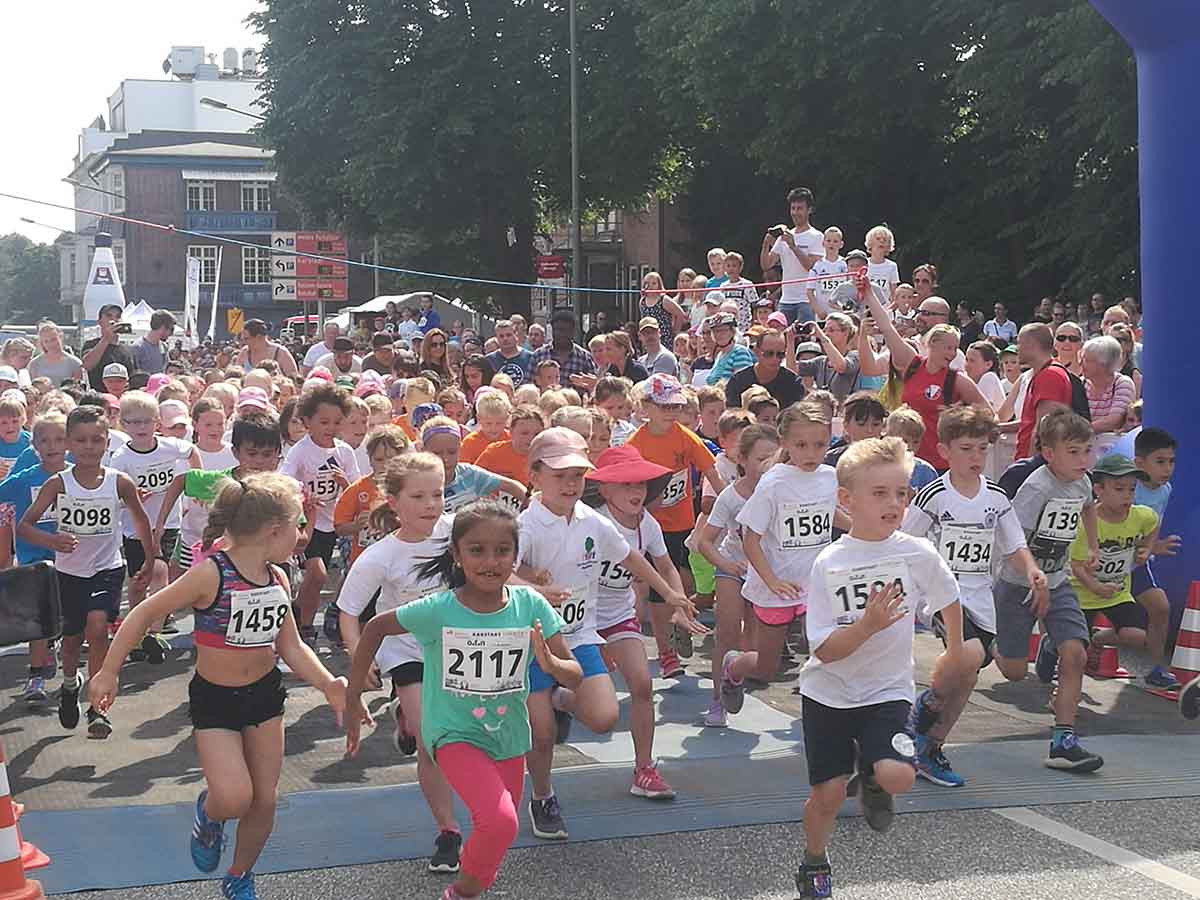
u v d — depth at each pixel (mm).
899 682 4617
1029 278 27875
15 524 7566
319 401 8500
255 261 73938
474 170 34656
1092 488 7285
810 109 27641
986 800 5688
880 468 4652
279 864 4969
